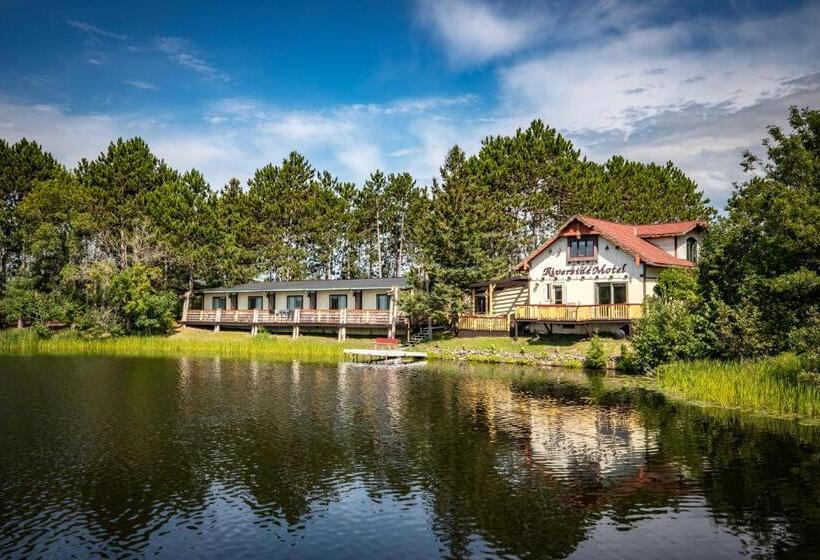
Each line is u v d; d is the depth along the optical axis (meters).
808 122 23.69
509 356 40.06
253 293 63.22
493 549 11.45
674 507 13.26
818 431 19.47
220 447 18.27
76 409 24.03
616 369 35.31
